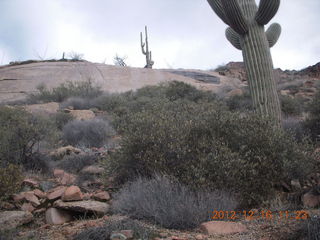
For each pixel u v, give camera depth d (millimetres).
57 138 7762
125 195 4180
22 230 3754
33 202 4488
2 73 22156
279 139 4914
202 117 5688
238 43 8141
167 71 24672
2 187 4379
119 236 3131
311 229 2996
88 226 3578
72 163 6383
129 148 5035
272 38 8219
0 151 6066
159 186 4164
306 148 5094
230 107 13383
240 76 28516
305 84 19234
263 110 6652
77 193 4371
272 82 6824
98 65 23891
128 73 22891
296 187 4848
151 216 3826
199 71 25438
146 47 31734
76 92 16891
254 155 4820
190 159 4695
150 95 15414
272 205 4289
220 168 4367
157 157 4762
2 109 7777
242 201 4543
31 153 6477
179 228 3646
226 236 3332
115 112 12469
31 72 22203
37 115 8492
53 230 3680
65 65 23641
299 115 11844
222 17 7453
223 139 5113
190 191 4180
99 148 8203
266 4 6781
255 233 3354
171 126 5164
